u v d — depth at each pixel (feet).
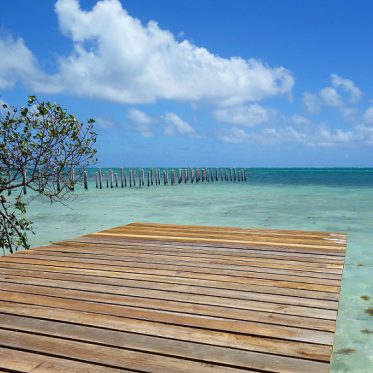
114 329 7.89
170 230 19.33
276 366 6.45
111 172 98.48
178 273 11.90
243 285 10.72
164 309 8.96
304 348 7.07
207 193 82.17
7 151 19.71
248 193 81.76
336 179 160.56
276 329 7.88
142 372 6.32
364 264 23.91
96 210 52.70
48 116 20.04
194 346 7.16
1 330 7.86
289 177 187.21
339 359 12.35
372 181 138.72
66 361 6.65
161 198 70.69
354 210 50.90
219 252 14.64
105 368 6.43
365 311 16.37
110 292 10.14
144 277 11.48
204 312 8.78
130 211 51.52
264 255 14.16
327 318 8.42
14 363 6.57
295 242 16.39
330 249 15.08
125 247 15.49
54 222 42.04
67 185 21.76
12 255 14.17
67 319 8.38
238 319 8.38
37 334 7.69
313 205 57.47
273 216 45.65
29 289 10.38
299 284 10.79
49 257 13.87
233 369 6.38
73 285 10.72
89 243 16.24
